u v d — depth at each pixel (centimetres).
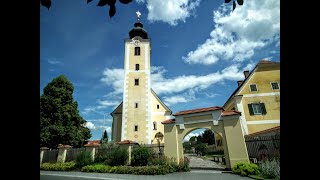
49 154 2319
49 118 2903
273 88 2495
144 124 2886
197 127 1549
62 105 3053
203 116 1548
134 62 3188
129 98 3002
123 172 1529
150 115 2931
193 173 1382
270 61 2627
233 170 1293
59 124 2891
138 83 3078
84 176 1503
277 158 1222
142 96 3011
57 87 3119
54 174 1678
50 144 2788
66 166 1911
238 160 1384
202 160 2655
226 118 1479
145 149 1697
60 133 2808
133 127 2877
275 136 1670
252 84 2552
